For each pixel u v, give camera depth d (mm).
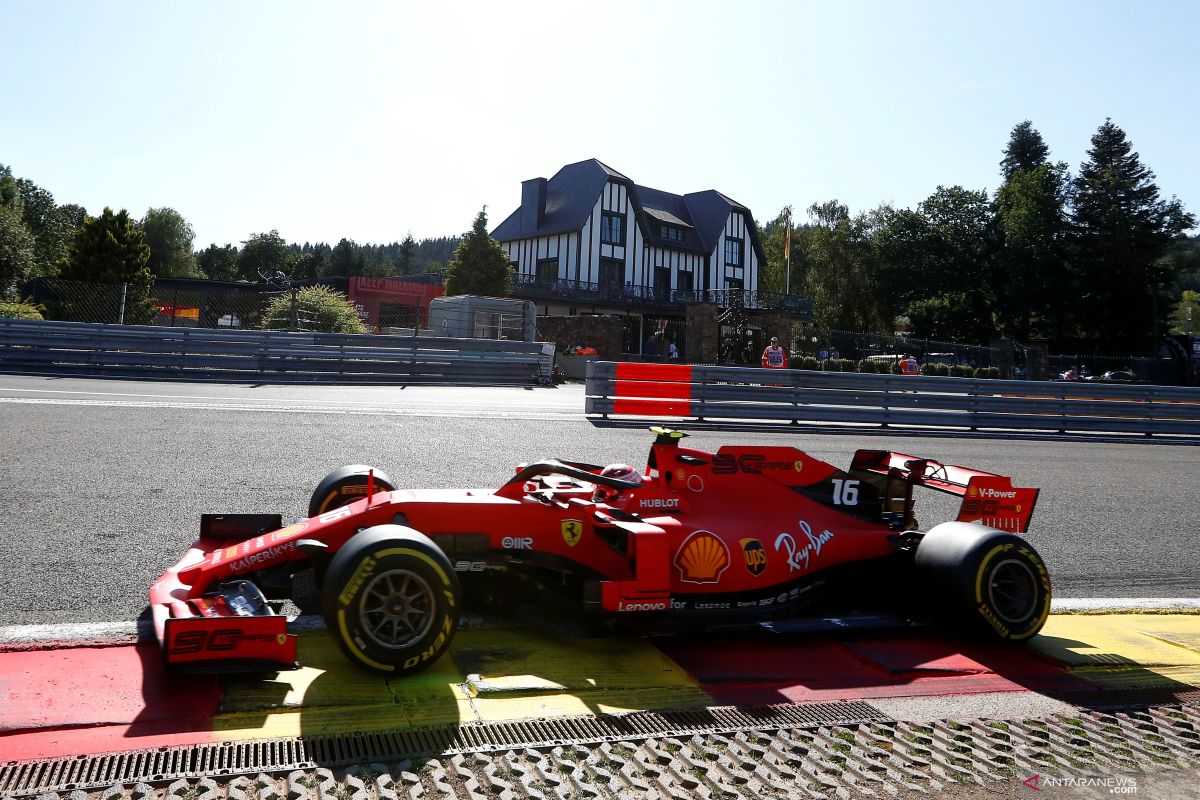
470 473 8086
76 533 5312
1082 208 58312
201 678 3344
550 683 3543
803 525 4688
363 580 3314
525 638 4129
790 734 3275
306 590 4281
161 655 3244
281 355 17609
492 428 11477
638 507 4418
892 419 15836
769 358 21781
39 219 68188
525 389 19234
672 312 52781
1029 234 57750
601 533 4301
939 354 31984
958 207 61875
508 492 4363
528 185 52406
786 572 4488
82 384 14367
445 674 3592
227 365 17250
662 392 14477
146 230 78062
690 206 59031
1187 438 17328
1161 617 5309
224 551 3871
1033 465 11758
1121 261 56156
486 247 43469
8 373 15797
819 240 66875
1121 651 4551
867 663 4160
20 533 5223
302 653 3697
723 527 4438
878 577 4785
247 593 3531
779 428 14711
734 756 3043
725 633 4496
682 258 54719
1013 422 16562
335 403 13516
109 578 4523
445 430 10930
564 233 50156
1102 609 5371
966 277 60844
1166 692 4012
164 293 42250
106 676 3309
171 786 2543
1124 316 56844
